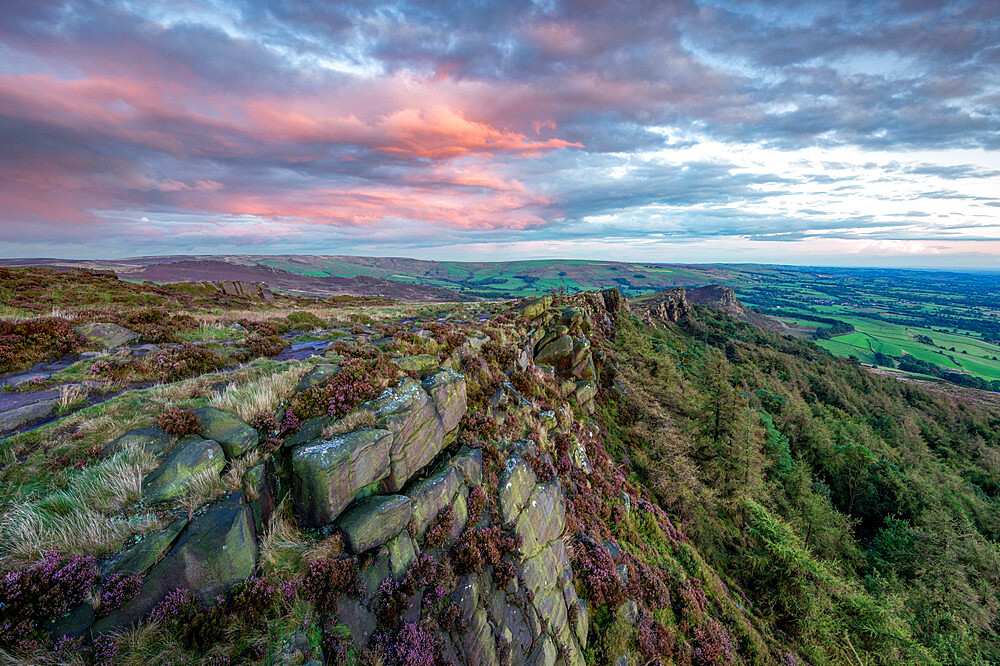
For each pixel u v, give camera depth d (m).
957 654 25.83
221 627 7.06
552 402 25.50
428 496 11.42
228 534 7.73
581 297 69.31
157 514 7.71
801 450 52.78
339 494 9.47
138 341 17.08
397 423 11.66
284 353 18.62
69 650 5.95
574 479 20.47
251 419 10.48
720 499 32.56
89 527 7.10
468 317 35.38
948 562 31.94
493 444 15.76
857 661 22.27
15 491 7.46
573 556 16.44
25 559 6.40
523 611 12.22
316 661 7.39
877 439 68.00
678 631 17.69
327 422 10.98
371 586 9.08
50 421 9.98
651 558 20.70
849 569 32.41
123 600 6.56
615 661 14.64
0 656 5.54
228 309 35.06
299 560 8.47
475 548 11.60
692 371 68.31
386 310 44.03
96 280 33.34
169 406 10.30
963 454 80.12
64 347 14.50
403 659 8.72
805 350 154.00
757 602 24.75
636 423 37.91
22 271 29.75
